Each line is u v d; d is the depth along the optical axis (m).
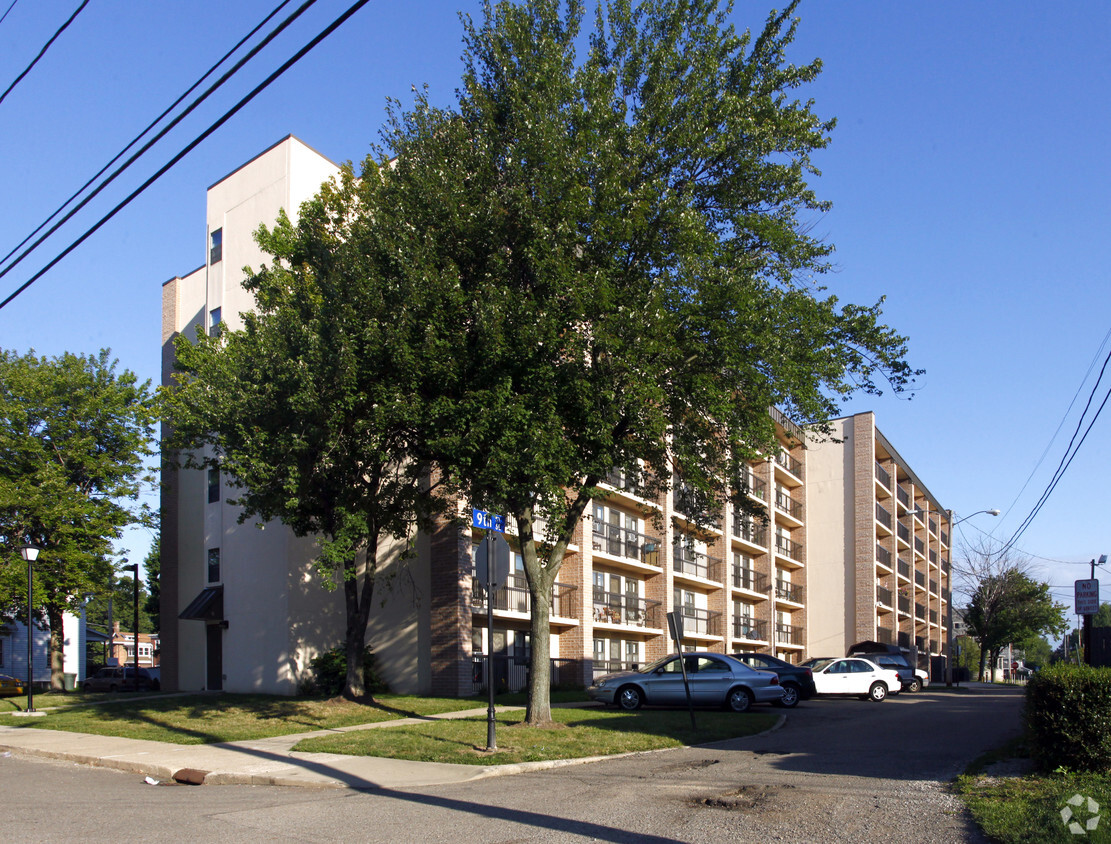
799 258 16.36
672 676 21.95
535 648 16.55
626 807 9.34
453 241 15.16
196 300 31.81
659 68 15.84
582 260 14.97
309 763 12.77
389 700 22.27
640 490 18.38
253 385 17.02
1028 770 10.68
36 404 29.44
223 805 9.93
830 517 52.19
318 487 18.69
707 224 16.31
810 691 27.05
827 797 9.57
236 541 27.27
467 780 11.55
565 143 14.83
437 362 14.25
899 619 61.00
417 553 25.55
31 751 15.31
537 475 13.96
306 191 27.47
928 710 23.61
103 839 8.07
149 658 68.88
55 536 28.83
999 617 66.19
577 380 14.28
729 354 14.97
